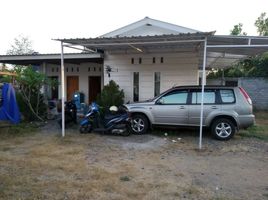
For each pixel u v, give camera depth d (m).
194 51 12.73
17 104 12.29
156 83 13.41
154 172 6.11
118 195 4.87
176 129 10.84
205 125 9.41
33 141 8.98
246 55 13.52
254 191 5.15
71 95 18.19
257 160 7.13
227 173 6.12
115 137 9.60
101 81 17.53
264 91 18.88
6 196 4.73
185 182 5.54
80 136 9.71
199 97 9.59
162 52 13.20
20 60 16.28
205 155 7.54
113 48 12.91
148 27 13.99
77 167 6.34
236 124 9.23
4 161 6.75
